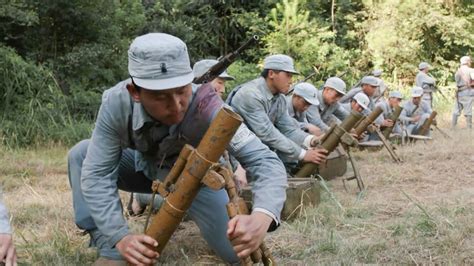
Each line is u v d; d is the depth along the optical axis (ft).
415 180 20.95
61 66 38.93
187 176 7.39
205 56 55.62
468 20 65.82
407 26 62.28
